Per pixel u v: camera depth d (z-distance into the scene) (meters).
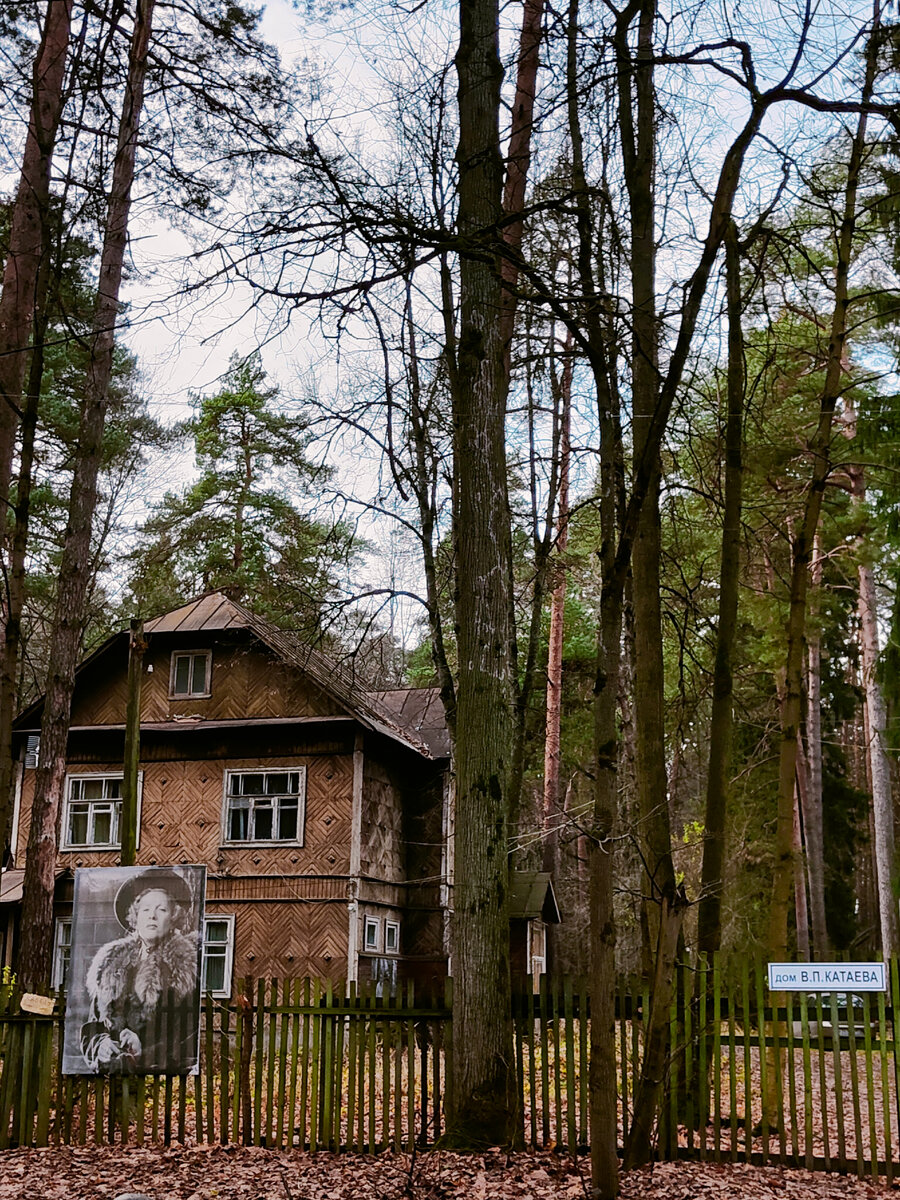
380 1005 10.76
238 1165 9.88
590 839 8.62
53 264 18.45
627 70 10.05
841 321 12.54
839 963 9.79
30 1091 11.04
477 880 10.35
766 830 30.09
